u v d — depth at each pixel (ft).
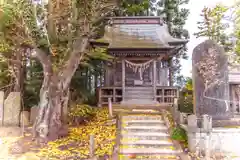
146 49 45.88
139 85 55.01
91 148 22.29
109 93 50.93
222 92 29.12
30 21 27.04
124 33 53.62
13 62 37.22
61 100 27.53
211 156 23.93
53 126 26.50
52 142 25.49
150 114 35.45
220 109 28.91
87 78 52.75
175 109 32.55
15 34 30.09
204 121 25.04
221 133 25.12
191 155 23.98
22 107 36.68
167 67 62.03
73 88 44.52
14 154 22.62
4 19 27.35
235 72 40.86
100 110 39.75
